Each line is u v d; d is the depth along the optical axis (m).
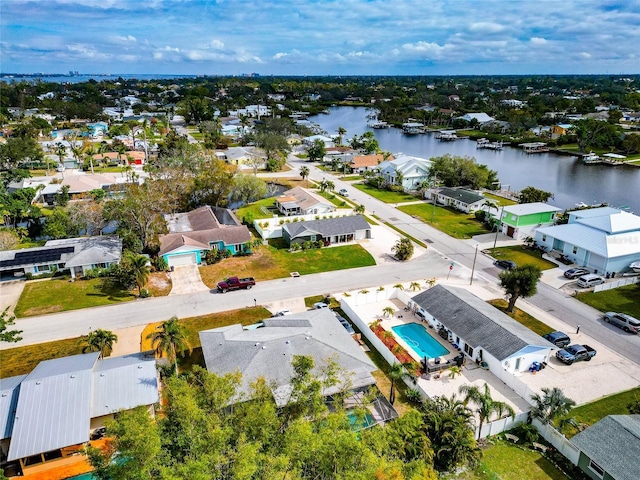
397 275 56.62
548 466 28.75
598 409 33.66
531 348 37.62
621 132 161.50
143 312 47.47
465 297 46.06
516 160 145.50
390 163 106.88
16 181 100.25
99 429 30.55
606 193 104.44
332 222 68.56
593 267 57.06
